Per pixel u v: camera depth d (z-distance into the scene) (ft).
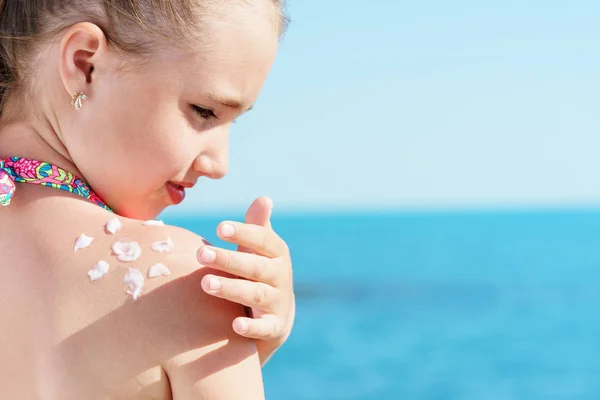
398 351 60.85
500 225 279.28
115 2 4.67
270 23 4.89
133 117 4.71
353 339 66.64
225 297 4.28
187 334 4.26
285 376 52.60
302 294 99.76
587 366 54.13
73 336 4.32
